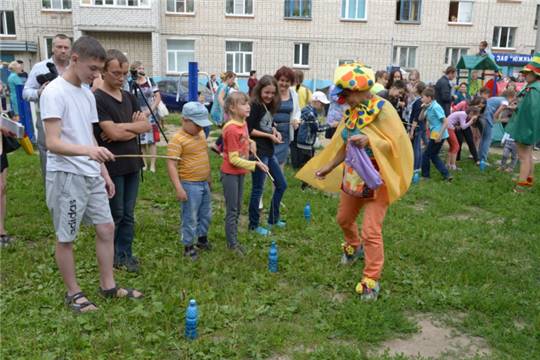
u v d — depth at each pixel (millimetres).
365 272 4520
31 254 5199
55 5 28859
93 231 5887
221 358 3498
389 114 4332
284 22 28984
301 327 3967
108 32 28516
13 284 4547
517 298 4539
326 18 29094
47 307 4148
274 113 5781
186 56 29172
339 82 4266
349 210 4855
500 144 14336
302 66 29594
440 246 5844
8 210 6613
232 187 5242
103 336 3703
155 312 4027
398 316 4094
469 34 30172
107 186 4328
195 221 5133
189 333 3699
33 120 11781
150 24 27812
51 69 5660
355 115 4398
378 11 29219
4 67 18141
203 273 4848
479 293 4551
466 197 8188
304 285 4723
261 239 5805
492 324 4094
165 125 17469
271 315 4125
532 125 8336
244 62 29500
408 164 4406
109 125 4402
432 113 9336
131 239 4938
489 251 5805
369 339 3832
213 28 28766
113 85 4477
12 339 3617
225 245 5621
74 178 3867
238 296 4387
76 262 5027
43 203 7051
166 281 4648
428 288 4684
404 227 6469
